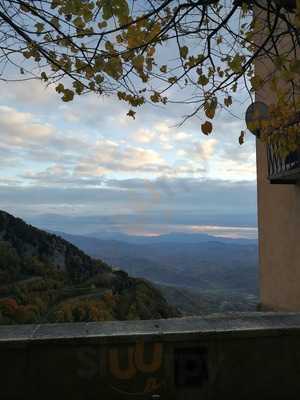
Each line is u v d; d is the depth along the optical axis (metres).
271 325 3.32
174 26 3.19
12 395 3.00
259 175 9.73
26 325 3.37
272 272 8.98
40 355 3.05
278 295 8.66
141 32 3.36
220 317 3.58
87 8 3.04
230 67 3.58
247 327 3.26
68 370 3.06
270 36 3.42
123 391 3.09
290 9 3.25
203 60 3.59
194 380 3.16
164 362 3.14
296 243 7.89
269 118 4.54
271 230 9.05
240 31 4.05
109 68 3.32
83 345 3.09
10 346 3.01
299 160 6.86
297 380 3.22
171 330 3.21
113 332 3.17
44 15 3.04
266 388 3.20
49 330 3.22
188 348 3.17
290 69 3.48
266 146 8.49
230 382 3.18
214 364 3.18
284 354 3.23
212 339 3.19
